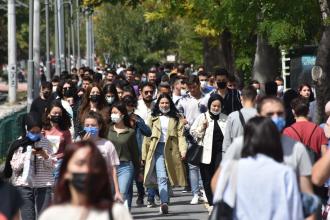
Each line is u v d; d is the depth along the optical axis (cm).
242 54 6869
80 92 4109
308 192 1554
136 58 14150
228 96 3064
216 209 1399
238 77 6931
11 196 1407
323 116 3281
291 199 1373
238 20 4103
